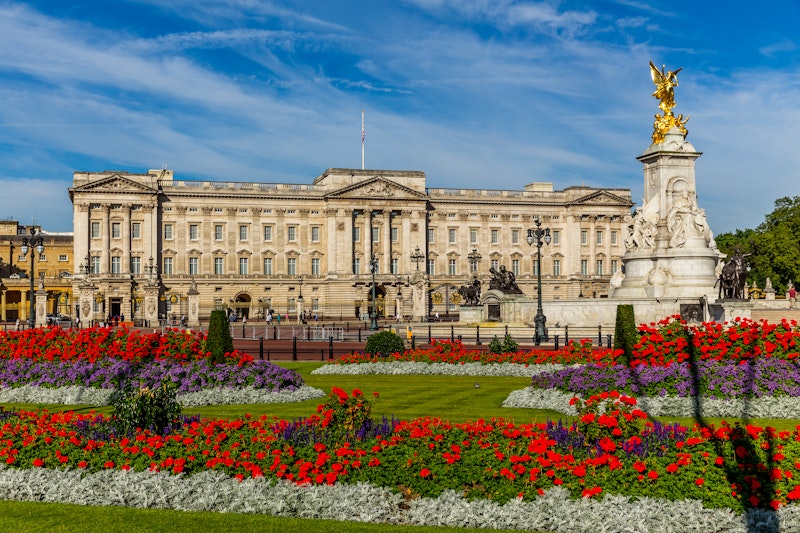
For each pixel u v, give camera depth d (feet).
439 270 540.11
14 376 120.37
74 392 114.93
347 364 151.94
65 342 126.62
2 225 627.87
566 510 58.75
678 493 59.67
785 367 104.47
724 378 102.78
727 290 217.97
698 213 230.27
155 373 116.06
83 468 68.69
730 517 57.11
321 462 65.51
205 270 503.20
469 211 545.85
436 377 143.74
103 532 58.29
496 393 121.19
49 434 73.97
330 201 516.32
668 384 103.09
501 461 63.93
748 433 65.26
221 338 121.49
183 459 67.67
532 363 145.48
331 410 72.43
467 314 286.87
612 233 564.30
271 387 117.08
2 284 529.04
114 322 431.02
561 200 559.38
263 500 63.21
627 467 62.08
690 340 109.81
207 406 110.11
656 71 236.43
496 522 58.95
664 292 225.76
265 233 515.50
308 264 519.60
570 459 63.26
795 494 57.57
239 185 510.99
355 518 60.95
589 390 104.17
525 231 554.05
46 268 615.98
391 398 116.47
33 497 66.44
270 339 255.50
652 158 234.99
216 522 60.49
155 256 490.49
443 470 63.67
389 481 63.93
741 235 565.53
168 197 498.28
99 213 482.69
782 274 460.96
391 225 527.40
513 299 271.90
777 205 527.81
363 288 516.32
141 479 66.39
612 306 234.38
